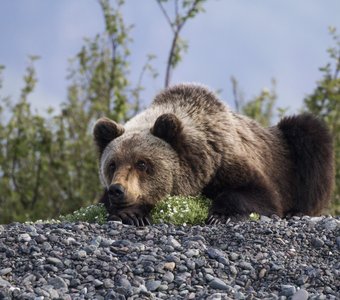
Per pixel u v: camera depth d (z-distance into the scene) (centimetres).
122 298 1712
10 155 4550
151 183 2400
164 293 1756
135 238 2034
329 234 2053
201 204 2450
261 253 1922
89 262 1864
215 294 1703
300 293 1717
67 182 4497
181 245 1975
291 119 2955
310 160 2895
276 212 2534
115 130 2531
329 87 4422
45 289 1739
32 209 4528
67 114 4609
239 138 2630
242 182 2516
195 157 2470
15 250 1931
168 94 2673
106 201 2520
